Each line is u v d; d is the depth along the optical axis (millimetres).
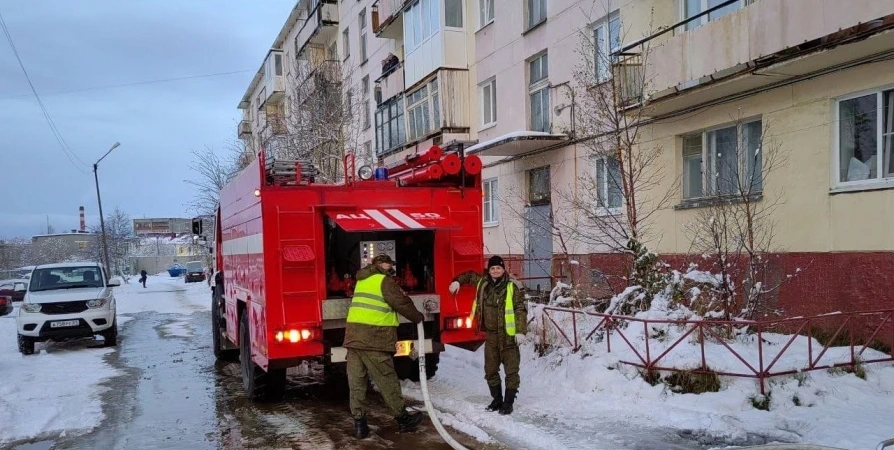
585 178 11969
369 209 6668
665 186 10914
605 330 7855
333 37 31734
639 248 8797
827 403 5984
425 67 19000
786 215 8742
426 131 19062
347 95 22438
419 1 19219
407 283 7227
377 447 5625
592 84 11008
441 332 6883
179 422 6719
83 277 13656
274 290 6258
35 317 12094
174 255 83188
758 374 6023
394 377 5949
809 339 6363
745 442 5164
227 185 9281
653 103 9992
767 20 7957
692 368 6410
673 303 8141
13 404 7535
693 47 9109
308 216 6418
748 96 9258
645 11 11367
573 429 5695
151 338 14344
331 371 9188
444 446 5582
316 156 20641
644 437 5406
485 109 17625
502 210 16719
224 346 10578
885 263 7527
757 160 9273
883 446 3338
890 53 7352
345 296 6723
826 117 8195
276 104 41250
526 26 15383
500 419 6094
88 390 8414
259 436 6105
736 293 8531
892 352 6914
